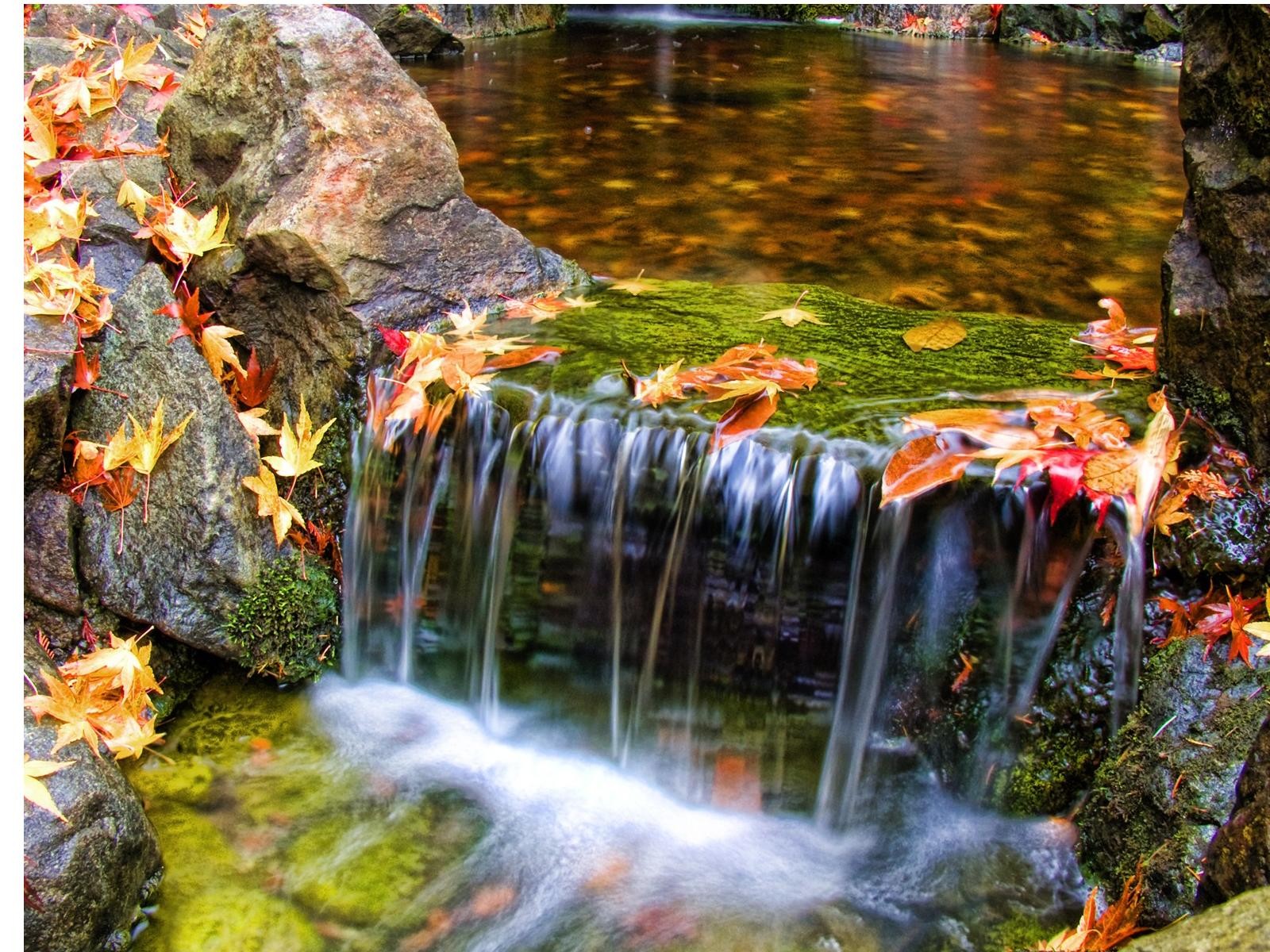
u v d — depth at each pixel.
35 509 2.60
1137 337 3.02
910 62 6.95
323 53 2.93
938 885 2.30
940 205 4.28
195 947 2.18
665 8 9.05
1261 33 2.21
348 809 2.52
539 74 6.29
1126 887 2.04
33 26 3.76
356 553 2.88
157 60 3.82
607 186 4.37
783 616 2.46
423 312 3.02
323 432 2.81
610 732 2.70
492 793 2.58
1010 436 2.39
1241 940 1.44
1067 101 5.98
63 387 2.59
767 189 4.41
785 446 2.42
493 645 2.78
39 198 2.88
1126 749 2.23
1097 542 2.28
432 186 3.05
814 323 3.10
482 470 2.69
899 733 2.44
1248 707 2.08
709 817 2.54
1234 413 2.40
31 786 2.03
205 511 2.64
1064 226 4.07
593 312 3.16
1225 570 2.24
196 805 2.50
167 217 3.03
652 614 2.59
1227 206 2.34
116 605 2.65
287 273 2.90
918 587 2.35
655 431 2.51
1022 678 2.36
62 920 2.00
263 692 2.82
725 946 2.19
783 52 7.16
